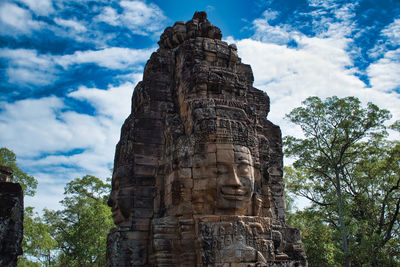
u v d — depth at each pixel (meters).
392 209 26.12
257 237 10.97
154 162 13.11
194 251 10.77
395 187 25.52
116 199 13.01
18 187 9.18
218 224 10.55
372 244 22.77
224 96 12.64
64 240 30.16
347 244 24.62
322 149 27.33
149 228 12.27
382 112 25.78
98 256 27.92
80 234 27.30
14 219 8.84
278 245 12.70
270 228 11.40
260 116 15.62
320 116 26.80
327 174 28.30
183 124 12.72
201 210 11.05
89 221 27.80
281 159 15.26
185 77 13.20
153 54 15.22
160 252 11.05
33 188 25.39
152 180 12.88
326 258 25.33
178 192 11.35
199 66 12.76
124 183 12.86
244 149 11.62
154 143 13.34
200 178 11.18
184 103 12.89
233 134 11.55
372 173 27.19
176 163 11.57
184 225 10.91
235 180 11.04
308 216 27.33
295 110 27.47
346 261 23.36
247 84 14.90
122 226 12.12
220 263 10.13
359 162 27.66
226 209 11.09
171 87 14.37
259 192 12.00
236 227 10.64
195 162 11.28
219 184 11.06
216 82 12.58
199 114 11.59
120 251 11.88
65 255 32.59
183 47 13.80
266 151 13.39
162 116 13.79
